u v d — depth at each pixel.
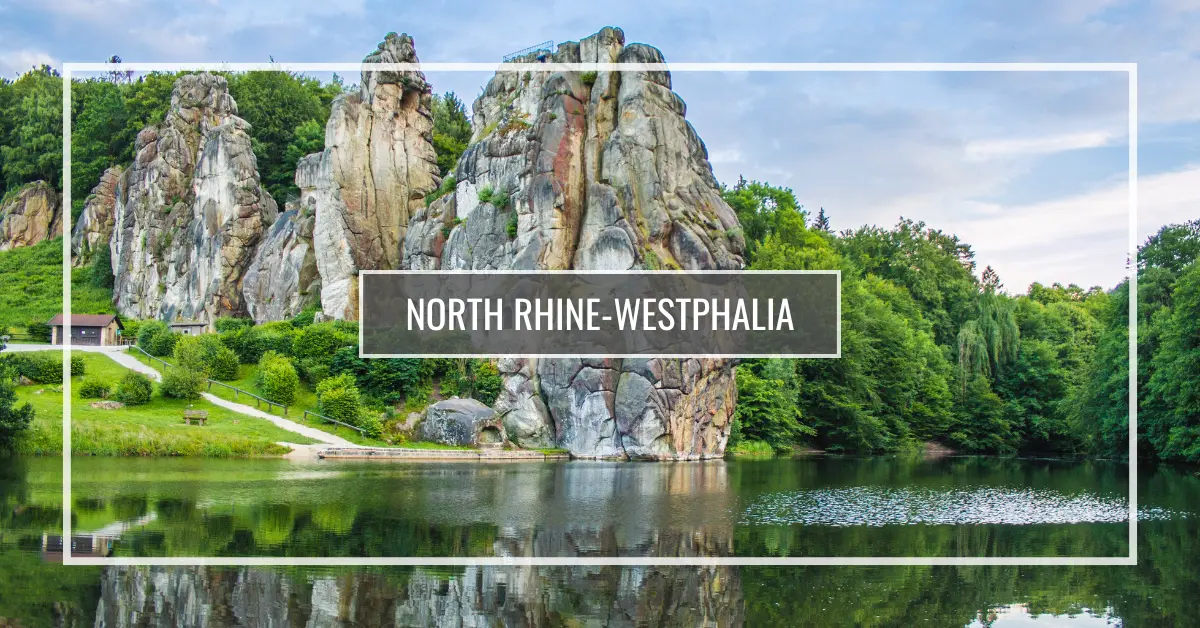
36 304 107.12
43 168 130.75
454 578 28.72
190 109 109.12
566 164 74.94
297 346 74.94
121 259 107.44
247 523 35.78
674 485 51.69
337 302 86.25
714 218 76.88
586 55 79.44
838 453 90.62
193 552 30.92
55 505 38.47
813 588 28.84
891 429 98.50
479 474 54.66
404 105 94.06
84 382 66.69
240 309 97.12
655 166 75.19
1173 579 30.81
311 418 68.00
